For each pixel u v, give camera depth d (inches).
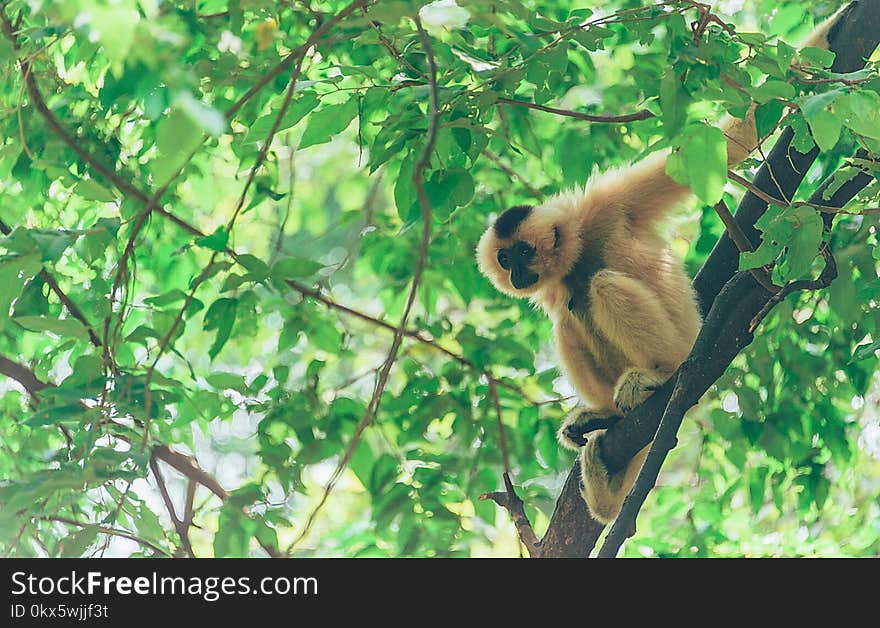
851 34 376.8
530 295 515.5
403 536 420.5
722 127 408.5
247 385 444.1
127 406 342.3
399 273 508.1
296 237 810.8
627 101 469.4
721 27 311.6
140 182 429.7
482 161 536.7
